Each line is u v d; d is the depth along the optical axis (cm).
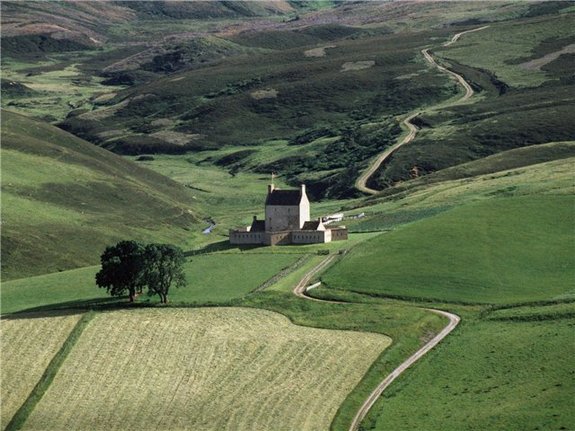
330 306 15350
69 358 13525
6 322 15238
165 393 12256
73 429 11506
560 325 13275
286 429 10931
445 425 10525
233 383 12394
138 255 16075
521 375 11612
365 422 10950
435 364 12538
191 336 14088
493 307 14762
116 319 15012
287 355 13150
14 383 12912
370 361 12775
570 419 10119
